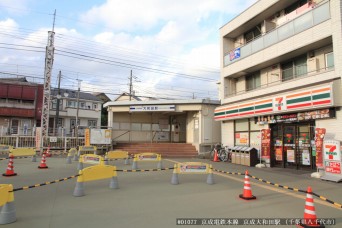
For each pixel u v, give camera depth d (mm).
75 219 5449
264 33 16906
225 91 20203
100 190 8227
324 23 12555
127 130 24953
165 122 26312
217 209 6266
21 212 5922
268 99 14789
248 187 7359
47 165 14516
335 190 8742
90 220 5391
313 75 13141
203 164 9633
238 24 18688
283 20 16000
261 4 16656
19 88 35125
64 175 11047
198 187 8883
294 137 14289
